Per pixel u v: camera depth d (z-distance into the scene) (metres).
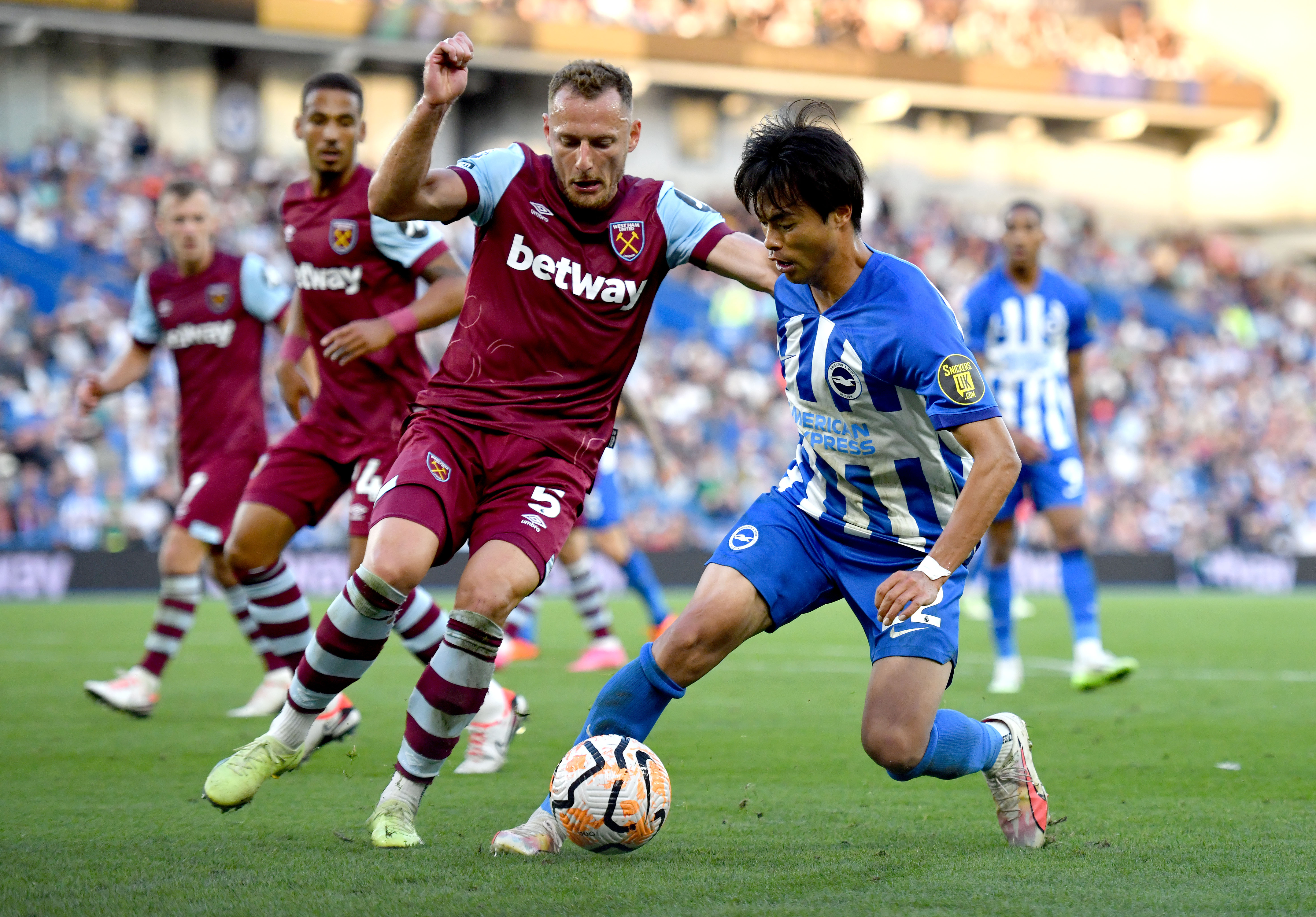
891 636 12.27
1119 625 47.41
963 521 11.19
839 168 11.23
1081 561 27.39
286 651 19.27
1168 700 26.00
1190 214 123.94
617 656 32.09
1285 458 88.12
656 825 11.83
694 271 94.25
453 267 17.44
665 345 82.75
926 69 106.00
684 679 12.24
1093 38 119.38
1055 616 53.28
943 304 11.79
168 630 22.39
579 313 12.96
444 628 17.70
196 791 15.60
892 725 11.81
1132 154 121.75
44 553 58.41
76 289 74.31
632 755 11.82
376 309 17.67
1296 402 94.62
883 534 12.62
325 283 17.67
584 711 23.70
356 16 90.69
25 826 13.37
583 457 13.18
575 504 13.00
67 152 85.50
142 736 20.36
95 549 59.59
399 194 12.00
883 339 11.66
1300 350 103.25
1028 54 114.31
